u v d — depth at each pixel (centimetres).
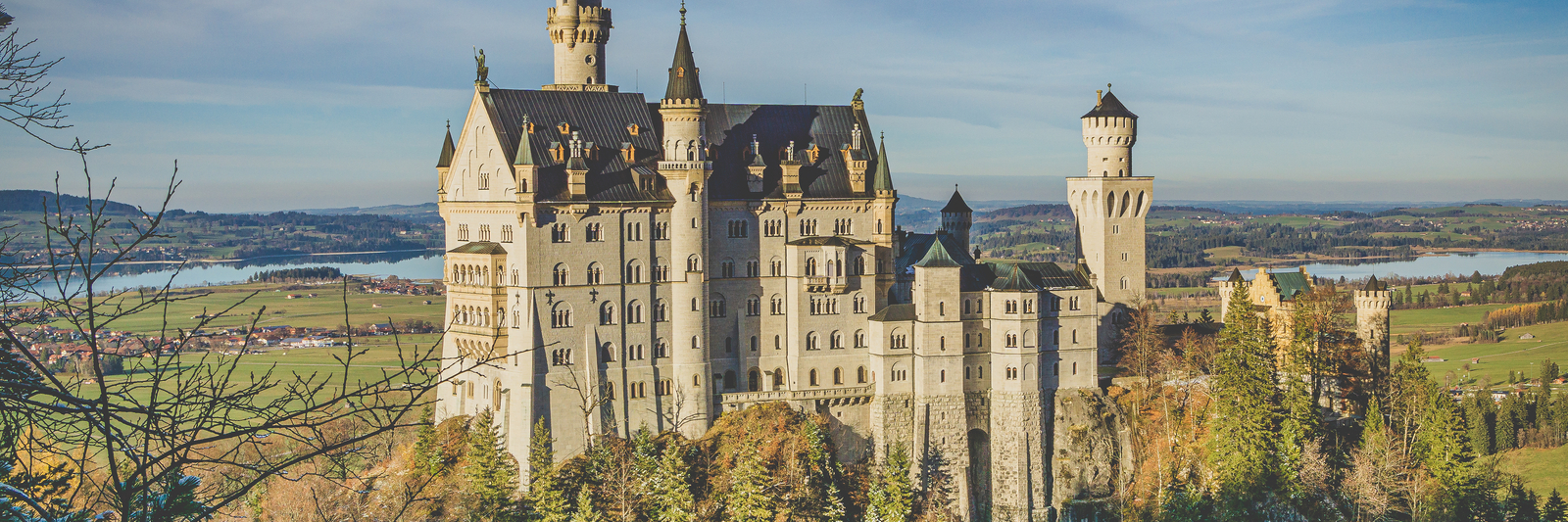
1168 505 14975
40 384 2650
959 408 16188
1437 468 15425
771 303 16275
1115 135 18388
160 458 2619
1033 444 16238
